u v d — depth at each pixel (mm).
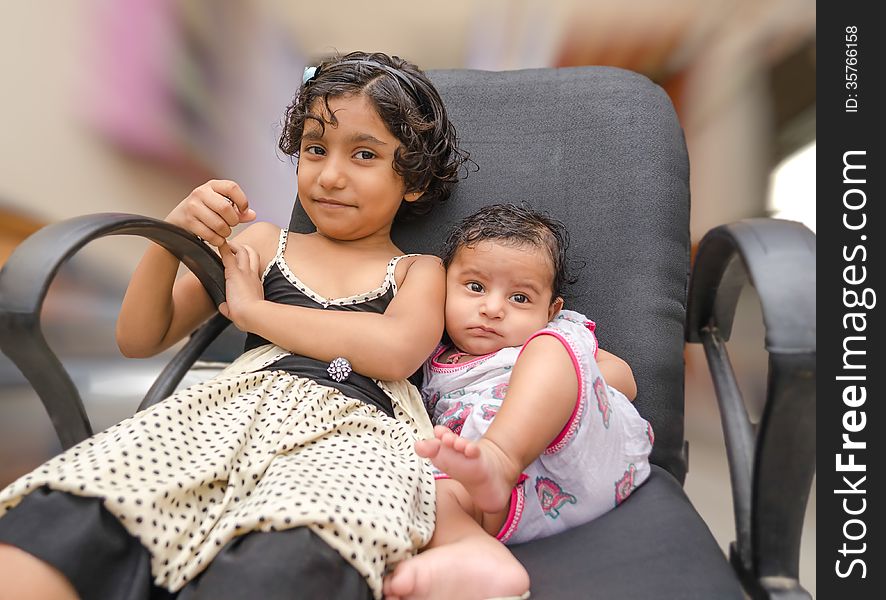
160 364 2008
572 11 2021
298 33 2025
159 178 2012
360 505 683
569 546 810
